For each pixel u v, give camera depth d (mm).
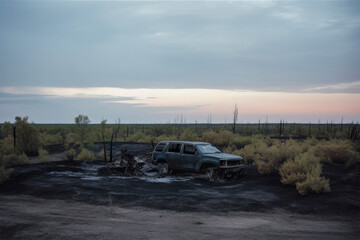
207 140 28984
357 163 16469
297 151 16734
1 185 11141
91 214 7594
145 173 14977
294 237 6125
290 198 9867
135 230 6262
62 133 60094
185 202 8992
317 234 6406
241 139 30828
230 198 9672
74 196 9555
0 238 5582
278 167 14828
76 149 29031
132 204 8742
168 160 14844
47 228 6262
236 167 13328
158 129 80125
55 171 14594
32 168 14898
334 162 17312
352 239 6094
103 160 20172
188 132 30875
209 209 8367
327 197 9906
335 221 7598
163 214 7781
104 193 9953
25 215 7332
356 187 11328
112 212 7859
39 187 10680
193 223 6996
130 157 15047
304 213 8297
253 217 7758
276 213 8242
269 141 33188
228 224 7008
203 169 13531
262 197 9938
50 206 8375
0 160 16406
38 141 27141
